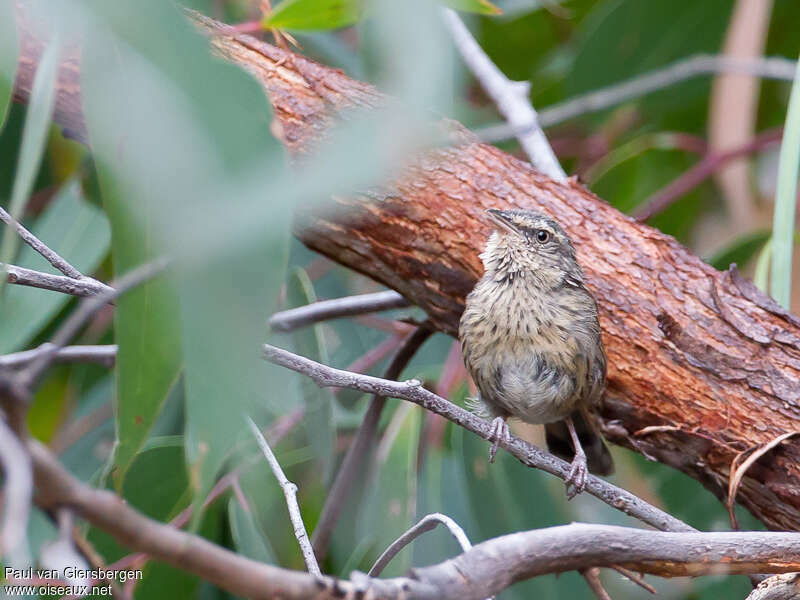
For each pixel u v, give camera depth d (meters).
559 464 6.68
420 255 7.54
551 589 9.09
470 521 9.72
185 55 4.00
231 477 8.62
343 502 8.58
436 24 4.49
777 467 6.91
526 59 12.99
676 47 11.47
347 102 7.10
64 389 10.31
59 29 4.07
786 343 7.04
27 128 3.89
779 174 7.58
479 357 7.90
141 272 3.80
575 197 7.81
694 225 12.62
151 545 3.37
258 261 3.65
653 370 7.26
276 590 3.63
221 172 3.84
